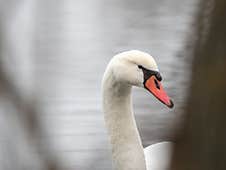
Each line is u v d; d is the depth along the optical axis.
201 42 4.04
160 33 21.03
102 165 11.70
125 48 20.42
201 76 4.02
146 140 12.17
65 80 16.61
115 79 7.78
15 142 10.71
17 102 8.59
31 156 10.63
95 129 13.36
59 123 13.51
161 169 9.19
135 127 8.01
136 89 14.60
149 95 14.21
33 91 10.55
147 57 7.60
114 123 7.98
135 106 13.63
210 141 4.00
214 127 3.99
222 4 3.96
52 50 18.89
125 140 7.95
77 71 17.50
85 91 15.76
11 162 10.73
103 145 12.46
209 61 4.00
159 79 7.55
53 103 14.77
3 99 8.62
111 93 7.93
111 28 22.41
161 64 17.19
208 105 4.00
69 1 23.56
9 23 16.09
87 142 12.66
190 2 22.23
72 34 21.33
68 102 14.75
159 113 13.11
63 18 21.52
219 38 3.98
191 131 4.04
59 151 11.65
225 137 3.97
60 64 18.00
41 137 10.98
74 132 13.06
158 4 23.19
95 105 14.80
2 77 8.65
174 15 22.25
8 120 10.58
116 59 7.74
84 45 20.25
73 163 11.56
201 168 4.02
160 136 12.28
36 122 8.61
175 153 4.11
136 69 7.59
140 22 22.48
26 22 19.48
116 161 8.02
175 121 4.53
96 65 18.36
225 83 3.97
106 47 20.47
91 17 23.05
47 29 19.94
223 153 3.98
